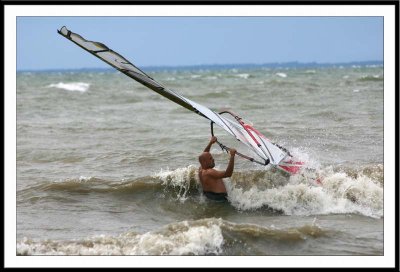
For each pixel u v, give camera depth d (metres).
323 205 32.19
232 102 95.69
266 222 30.25
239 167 42.34
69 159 49.75
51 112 91.88
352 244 26.11
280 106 84.56
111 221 31.72
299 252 25.27
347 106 80.12
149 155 49.56
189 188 35.75
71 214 32.94
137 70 32.31
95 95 133.25
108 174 42.94
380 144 50.03
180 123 71.69
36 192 36.72
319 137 54.22
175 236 26.16
